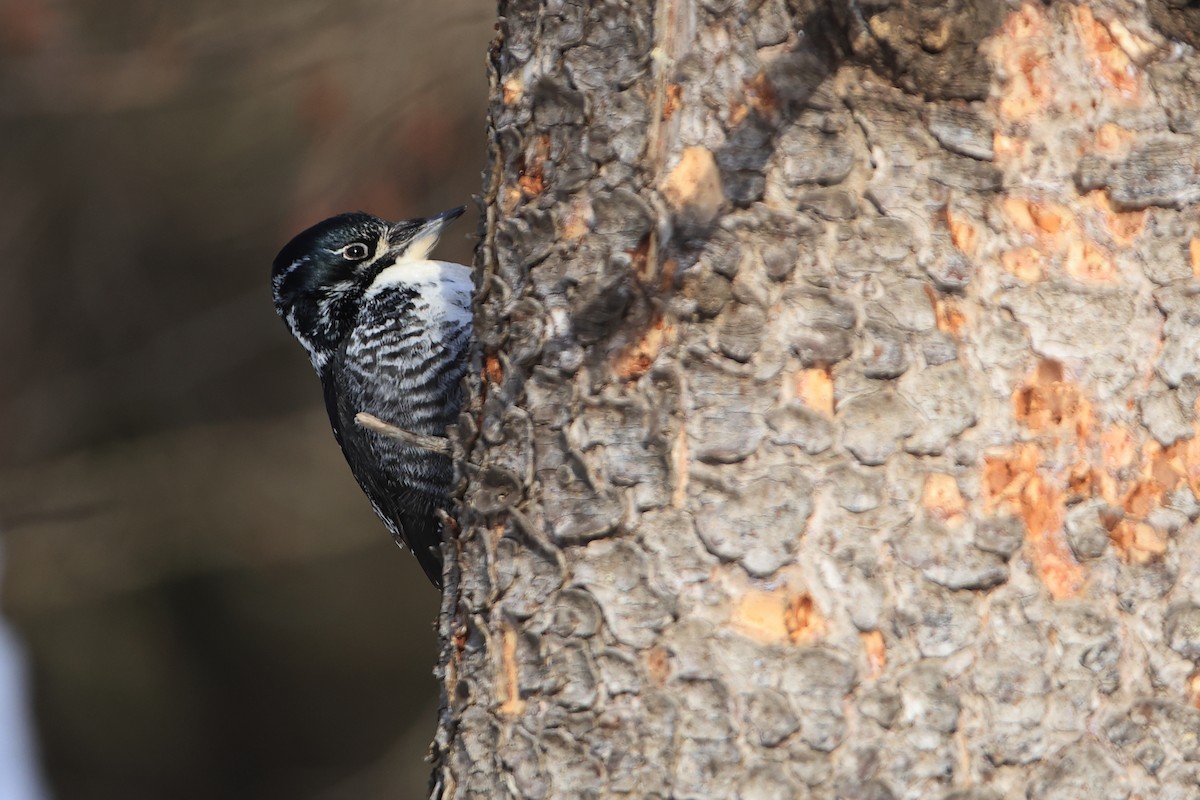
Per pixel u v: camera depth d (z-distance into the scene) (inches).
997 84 239.0
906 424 233.5
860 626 230.2
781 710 229.5
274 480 785.6
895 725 228.2
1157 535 233.5
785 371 236.5
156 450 789.2
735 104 243.0
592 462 244.2
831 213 238.2
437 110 549.0
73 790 813.2
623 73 251.1
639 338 244.4
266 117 749.3
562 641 242.1
